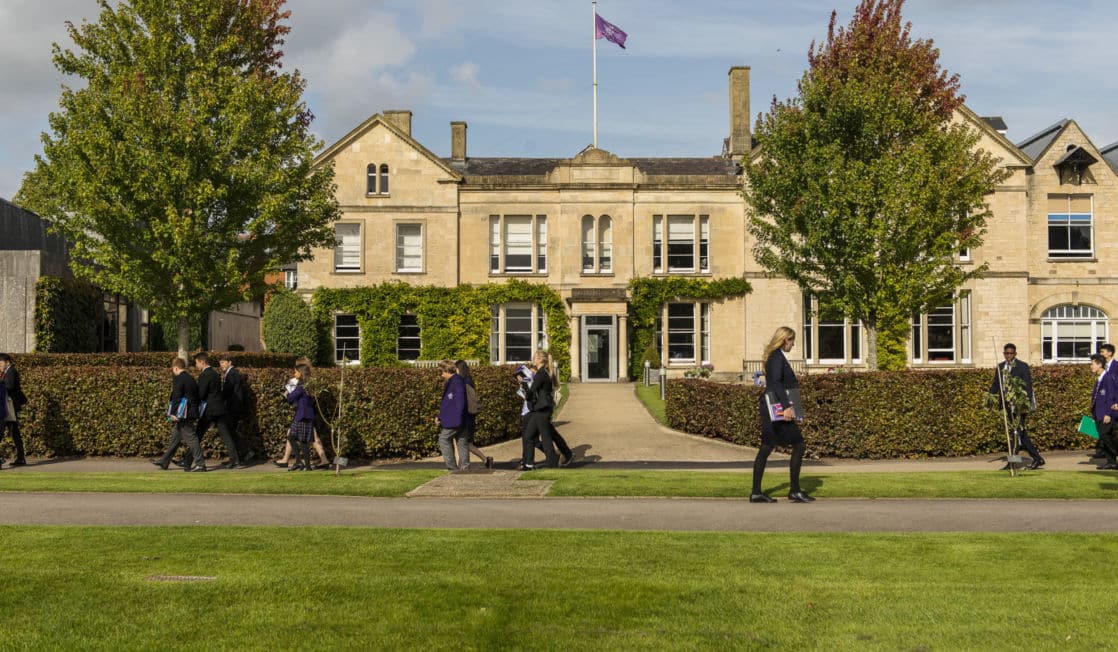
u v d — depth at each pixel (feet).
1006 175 73.82
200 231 66.95
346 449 58.29
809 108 71.46
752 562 27.22
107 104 68.08
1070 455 59.52
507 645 20.12
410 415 60.18
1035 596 23.50
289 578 25.23
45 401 59.82
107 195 65.92
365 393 59.21
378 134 127.95
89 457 59.77
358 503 37.81
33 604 22.98
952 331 124.57
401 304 126.00
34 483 43.55
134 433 59.11
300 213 73.05
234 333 130.62
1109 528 32.45
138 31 70.44
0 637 20.68
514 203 128.47
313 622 21.57
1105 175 127.34
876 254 67.21
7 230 99.30
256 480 44.50
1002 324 123.34
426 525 33.50
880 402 58.44
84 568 26.50
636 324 126.00
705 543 29.81
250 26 72.79
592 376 123.85
